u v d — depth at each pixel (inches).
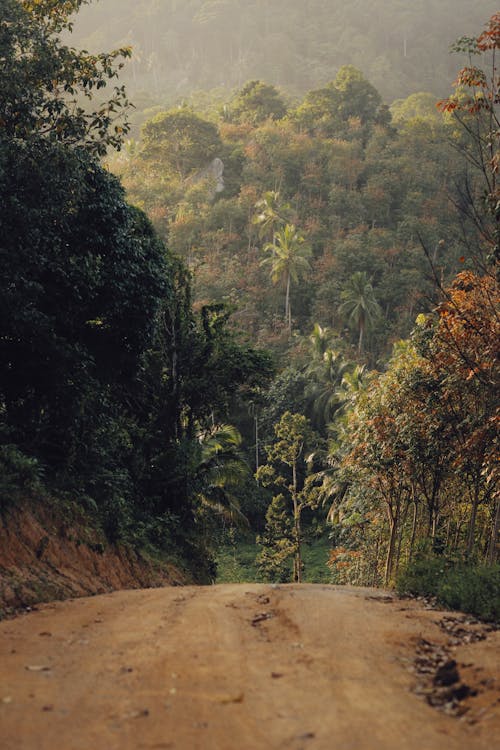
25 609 386.3
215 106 6195.9
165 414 1027.9
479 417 695.1
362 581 1472.7
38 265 646.5
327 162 4411.9
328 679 222.2
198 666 232.1
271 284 3590.1
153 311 795.4
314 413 2753.4
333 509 1859.0
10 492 508.4
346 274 3671.3
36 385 701.9
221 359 1058.1
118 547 666.8
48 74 635.5
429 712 199.6
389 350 3334.2
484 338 593.6
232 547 2444.6
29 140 619.8
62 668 232.7
